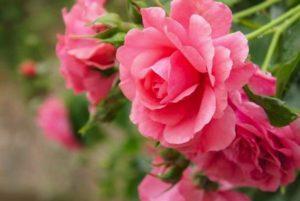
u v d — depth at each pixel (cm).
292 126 48
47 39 176
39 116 116
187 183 54
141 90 43
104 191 111
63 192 186
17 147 202
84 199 181
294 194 67
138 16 48
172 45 43
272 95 47
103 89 53
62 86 125
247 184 50
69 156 190
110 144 114
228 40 43
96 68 52
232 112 43
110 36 48
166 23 42
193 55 41
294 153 49
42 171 193
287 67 49
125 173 103
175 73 42
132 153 99
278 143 49
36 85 126
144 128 44
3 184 197
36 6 180
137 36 43
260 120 46
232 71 43
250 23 55
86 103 105
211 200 54
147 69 43
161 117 43
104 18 48
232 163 50
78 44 52
